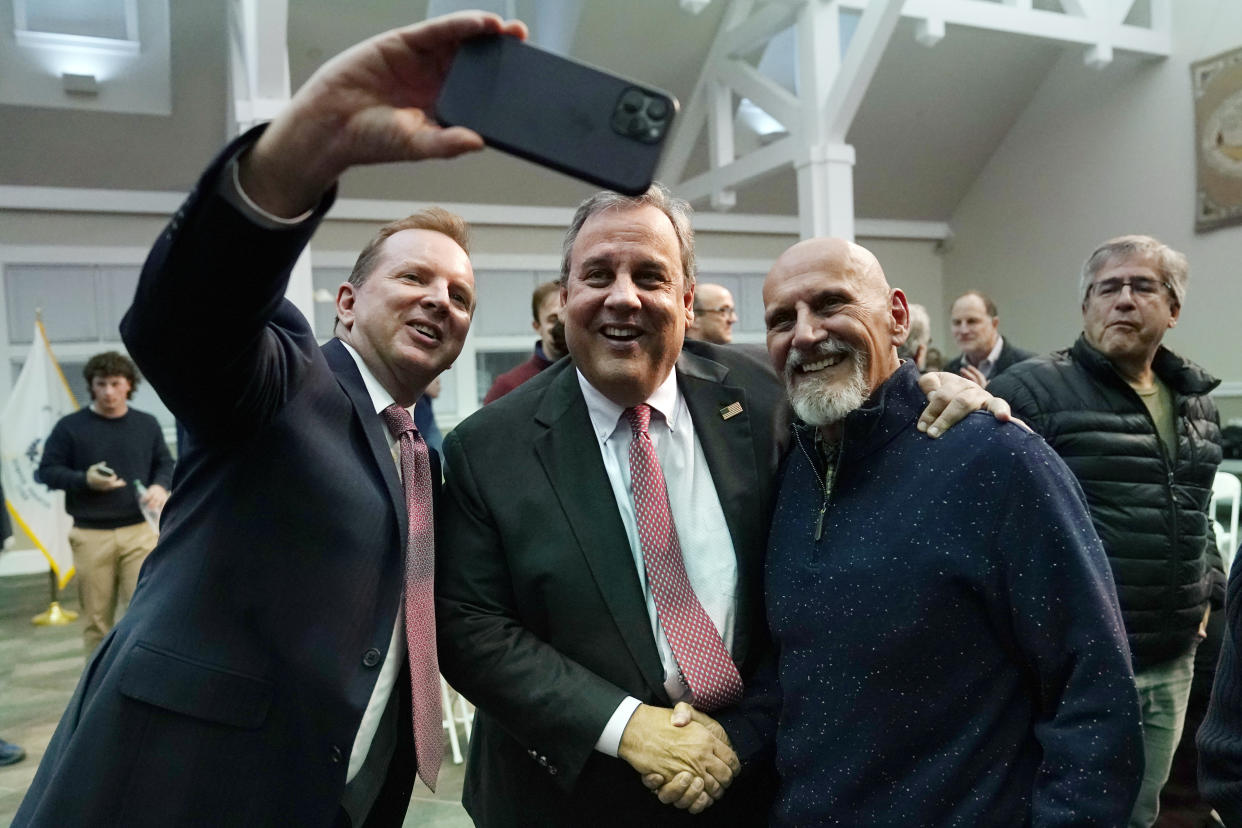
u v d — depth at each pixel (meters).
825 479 1.20
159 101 6.04
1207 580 1.92
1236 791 0.97
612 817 1.19
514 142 0.63
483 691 1.18
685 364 1.41
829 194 5.54
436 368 1.24
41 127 5.95
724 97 6.83
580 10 6.09
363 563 1.03
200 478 1.03
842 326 1.12
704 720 1.16
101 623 3.67
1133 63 7.16
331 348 1.20
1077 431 1.84
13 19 5.58
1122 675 0.97
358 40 5.84
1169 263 1.84
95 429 3.68
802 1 5.61
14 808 2.67
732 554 1.28
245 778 0.95
